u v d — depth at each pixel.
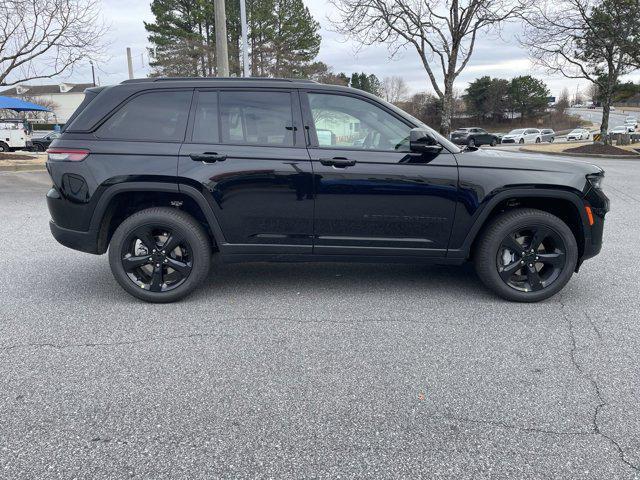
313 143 4.04
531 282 4.21
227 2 35.34
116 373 3.02
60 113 76.44
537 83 71.12
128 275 4.17
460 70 16.11
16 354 3.26
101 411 2.63
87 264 5.35
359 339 3.52
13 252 5.81
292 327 3.72
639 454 2.32
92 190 3.95
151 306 4.15
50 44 15.56
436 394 2.81
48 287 4.60
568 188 4.02
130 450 2.33
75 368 3.08
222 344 3.43
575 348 3.38
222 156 3.97
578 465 2.24
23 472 2.17
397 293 4.48
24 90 71.06
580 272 5.11
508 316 3.95
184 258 4.20
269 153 3.99
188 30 38.34
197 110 4.05
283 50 37.78
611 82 22.42
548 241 4.24
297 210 4.05
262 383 2.92
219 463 2.25
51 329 3.67
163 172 3.94
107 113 4.04
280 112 4.06
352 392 2.83
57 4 15.18
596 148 22.78
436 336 3.57
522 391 2.84
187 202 4.21
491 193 4.01
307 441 2.41
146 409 2.65
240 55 36.00
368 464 2.25
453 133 29.38
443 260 4.21
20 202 9.47
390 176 3.98
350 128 4.08
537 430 2.49
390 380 2.96
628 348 3.39
